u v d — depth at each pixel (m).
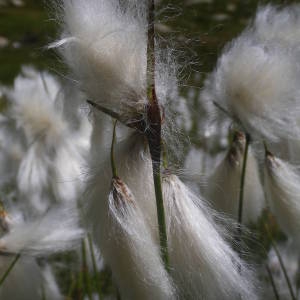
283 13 0.24
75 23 0.18
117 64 0.18
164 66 0.20
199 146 0.33
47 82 0.32
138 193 0.19
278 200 0.24
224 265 0.20
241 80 0.21
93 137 0.21
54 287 0.27
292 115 0.21
